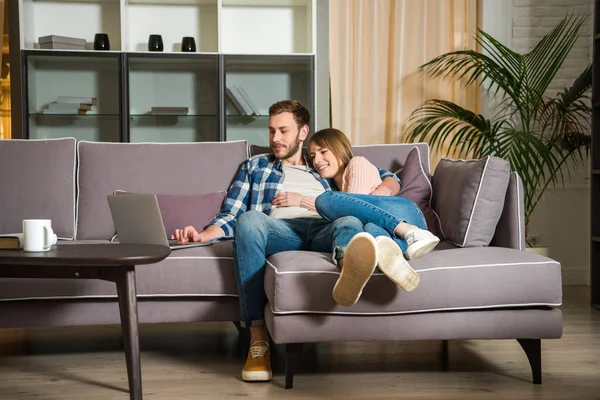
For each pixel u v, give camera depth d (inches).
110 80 174.9
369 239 77.2
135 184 117.3
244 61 175.2
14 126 170.7
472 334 87.6
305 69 176.6
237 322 112.4
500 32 181.0
